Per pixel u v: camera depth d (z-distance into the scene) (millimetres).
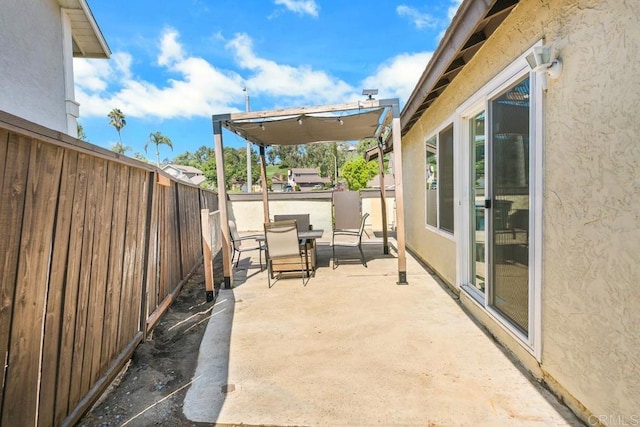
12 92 4465
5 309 1450
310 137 6859
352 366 2566
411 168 6859
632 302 1518
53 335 1801
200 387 2381
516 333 2570
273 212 11641
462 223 3865
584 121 1791
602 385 1707
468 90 3484
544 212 2174
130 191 2904
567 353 1978
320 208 11555
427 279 4980
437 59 3398
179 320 3787
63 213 1880
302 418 2012
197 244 6641
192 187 6297
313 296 4363
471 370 2447
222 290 4859
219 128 4879
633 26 1485
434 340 2949
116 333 2623
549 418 1925
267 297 4414
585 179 1794
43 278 1713
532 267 2330
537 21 2199
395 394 2199
